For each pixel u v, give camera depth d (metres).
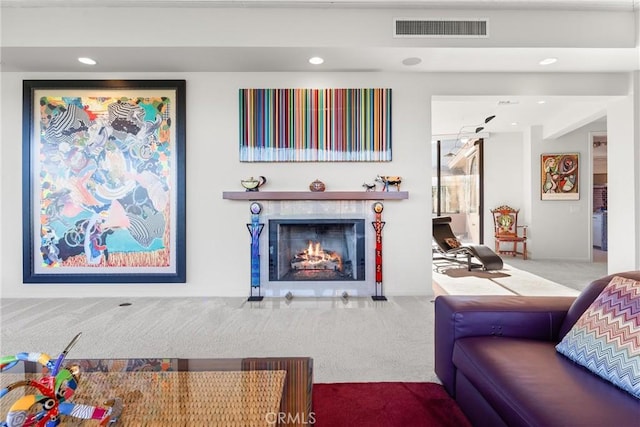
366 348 2.23
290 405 1.10
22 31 2.90
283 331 2.53
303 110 3.53
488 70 3.48
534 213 5.97
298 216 3.53
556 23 2.96
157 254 3.52
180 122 3.49
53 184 3.50
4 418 1.09
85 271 3.52
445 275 4.59
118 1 2.84
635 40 2.96
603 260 5.81
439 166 7.87
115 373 1.30
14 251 3.52
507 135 6.52
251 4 2.89
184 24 2.93
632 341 1.07
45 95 3.49
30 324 2.68
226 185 3.55
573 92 3.58
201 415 1.06
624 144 3.69
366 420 1.47
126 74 3.50
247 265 3.56
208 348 2.23
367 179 3.57
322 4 2.90
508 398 1.04
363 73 3.53
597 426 0.85
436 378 1.84
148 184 3.50
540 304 1.60
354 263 3.61
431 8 2.95
